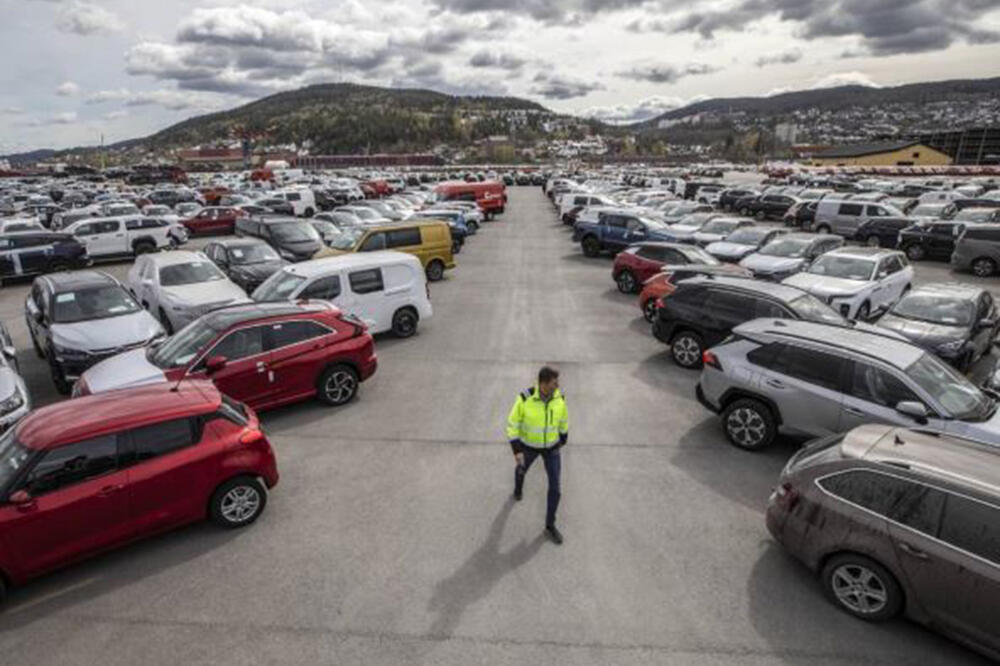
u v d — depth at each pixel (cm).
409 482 758
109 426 597
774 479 762
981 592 456
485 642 500
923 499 489
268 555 618
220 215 3319
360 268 1312
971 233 2086
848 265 1508
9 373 927
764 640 502
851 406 737
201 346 887
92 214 3167
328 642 502
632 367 1182
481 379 1124
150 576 588
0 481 557
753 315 1084
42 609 546
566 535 646
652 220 2492
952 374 749
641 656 485
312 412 977
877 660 481
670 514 687
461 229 2672
